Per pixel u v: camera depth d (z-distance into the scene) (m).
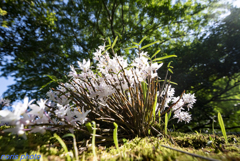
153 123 1.29
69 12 7.79
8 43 5.43
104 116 1.12
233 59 6.66
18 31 5.52
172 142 1.11
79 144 0.91
